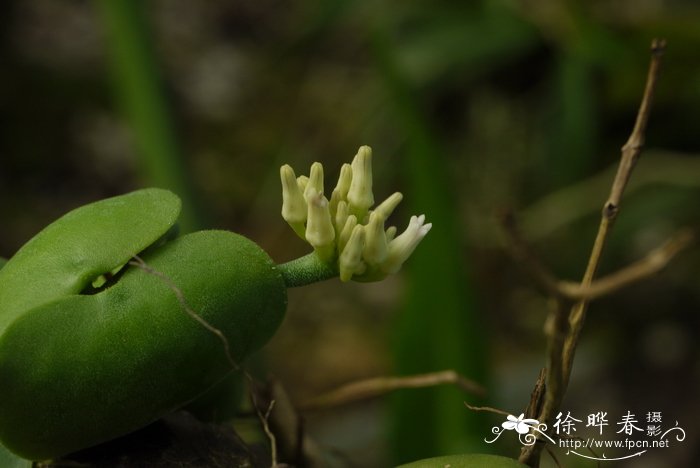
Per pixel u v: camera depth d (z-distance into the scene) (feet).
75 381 0.37
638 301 1.09
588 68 1.00
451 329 0.56
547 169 1.06
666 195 1.00
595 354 1.04
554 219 1.01
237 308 0.37
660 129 1.01
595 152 1.06
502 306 1.16
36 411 0.37
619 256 1.07
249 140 1.42
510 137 1.16
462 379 0.44
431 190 0.57
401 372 0.57
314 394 1.08
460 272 0.56
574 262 1.05
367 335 1.16
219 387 0.41
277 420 0.42
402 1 1.09
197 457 0.39
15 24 1.57
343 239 0.38
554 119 1.04
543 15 1.01
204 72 1.56
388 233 0.39
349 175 0.39
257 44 1.63
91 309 0.37
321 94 1.43
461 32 1.07
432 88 1.09
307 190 0.38
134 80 0.67
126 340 0.37
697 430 0.93
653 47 0.37
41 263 0.37
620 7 1.02
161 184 0.66
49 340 0.37
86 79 1.50
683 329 1.06
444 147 1.13
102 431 0.38
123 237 0.37
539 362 0.94
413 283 0.57
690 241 0.36
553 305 0.36
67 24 1.62
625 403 0.98
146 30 0.68
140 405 0.37
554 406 0.38
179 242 0.38
